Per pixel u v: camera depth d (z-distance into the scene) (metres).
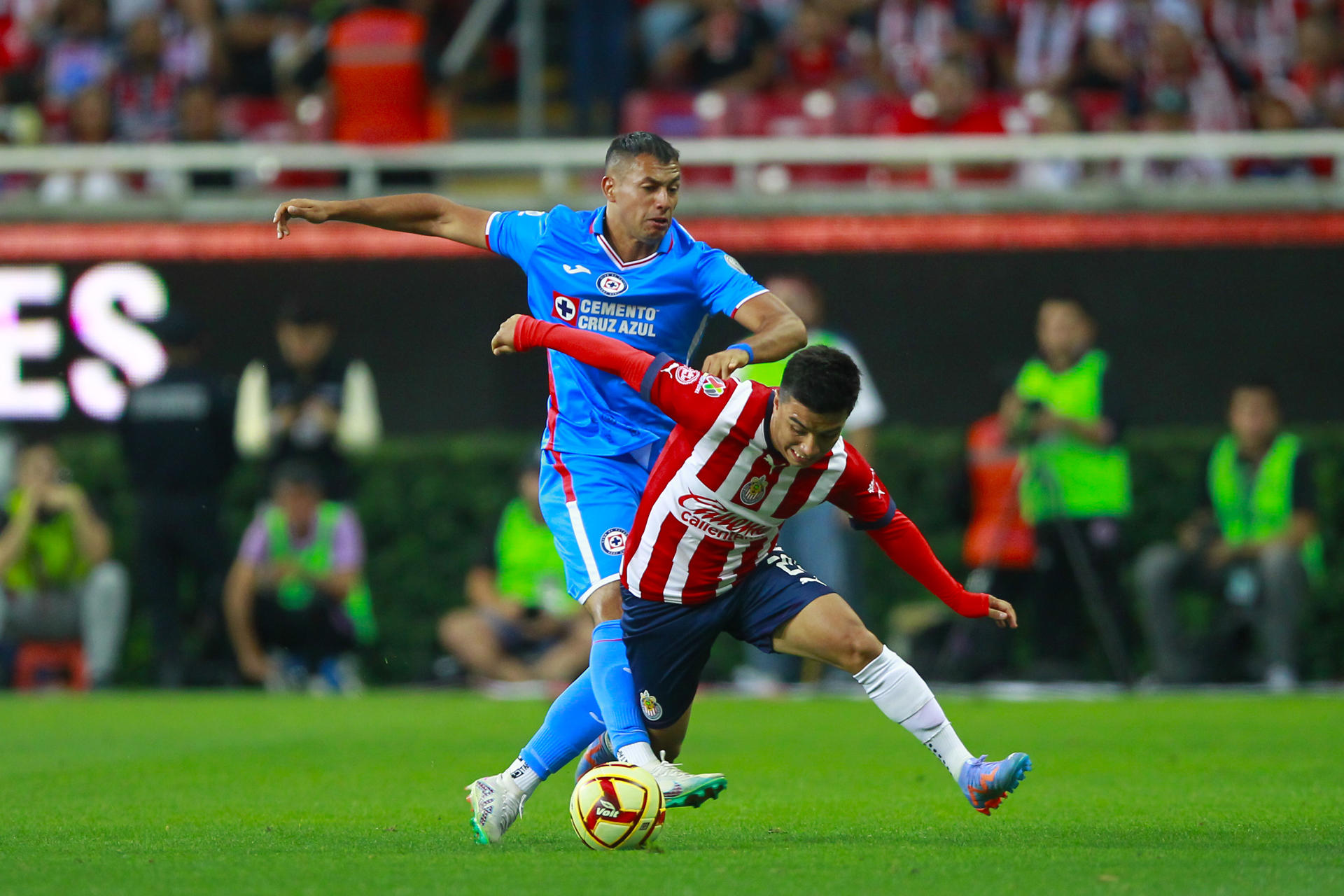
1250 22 58.72
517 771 18.19
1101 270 49.69
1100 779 24.41
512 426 50.31
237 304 50.62
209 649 46.06
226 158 51.19
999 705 37.88
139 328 50.53
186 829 19.23
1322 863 15.84
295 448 44.94
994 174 53.50
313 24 60.62
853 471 17.75
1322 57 56.44
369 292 50.53
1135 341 49.62
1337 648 45.56
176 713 37.25
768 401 17.28
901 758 27.78
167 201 51.00
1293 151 49.38
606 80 58.81
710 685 46.12
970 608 18.36
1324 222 49.47
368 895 14.09
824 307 50.19
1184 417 49.47
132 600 47.72
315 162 51.22
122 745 30.27
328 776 25.36
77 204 51.00
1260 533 42.31
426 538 47.56
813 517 40.03
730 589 18.28
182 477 43.91
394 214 20.20
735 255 50.28
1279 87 57.06
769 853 16.81
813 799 22.20
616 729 18.03
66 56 59.44
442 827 19.48
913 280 50.00
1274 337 49.47
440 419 50.31
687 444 17.72
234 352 50.56
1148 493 46.53
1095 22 56.38
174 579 44.56
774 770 26.03
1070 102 52.94
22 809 21.33
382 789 23.69
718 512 17.64
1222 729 32.09
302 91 56.84
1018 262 49.84
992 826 19.22
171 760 27.77
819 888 14.38
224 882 14.85
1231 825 19.17
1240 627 42.78
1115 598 41.62
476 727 33.31
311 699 41.44
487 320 50.31
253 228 50.84
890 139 50.12
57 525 45.06
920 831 18.77
